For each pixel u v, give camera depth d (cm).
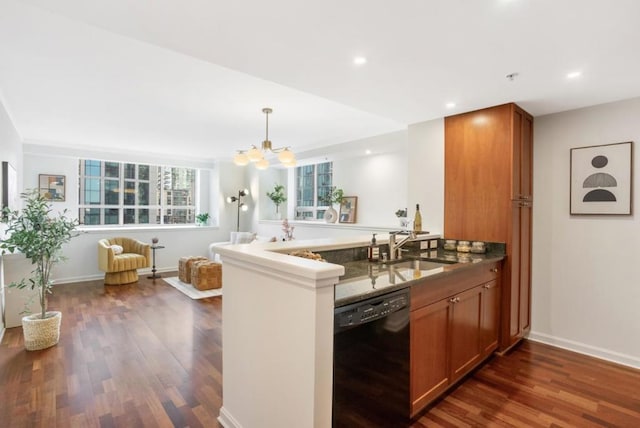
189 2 151
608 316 289
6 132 362
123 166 673
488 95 272
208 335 337
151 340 324
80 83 296
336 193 578
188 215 764
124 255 569
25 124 438
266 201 742
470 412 213
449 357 229
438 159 341
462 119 323
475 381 251
